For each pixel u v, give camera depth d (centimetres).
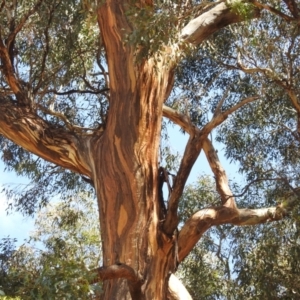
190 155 801
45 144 970
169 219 845
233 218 950
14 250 890
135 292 830
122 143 899
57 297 589
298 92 949
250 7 830
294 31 806
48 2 1065
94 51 1150
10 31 1009
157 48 729
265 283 1067
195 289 1258
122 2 902
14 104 1001
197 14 989
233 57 1152
